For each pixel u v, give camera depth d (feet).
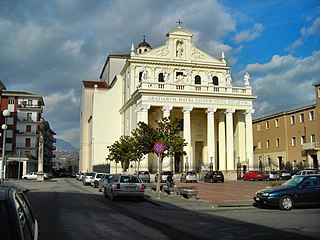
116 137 201.77
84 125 235.61
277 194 52.60
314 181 54.19
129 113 181.16
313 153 172.14
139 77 179.52
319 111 169.37
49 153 365.61
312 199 53.06
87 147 233.96
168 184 87.15
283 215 46.98
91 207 58.03
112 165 171.01
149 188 95.66
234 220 42.68
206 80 184.96
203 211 53.31
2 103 254.68
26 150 254.06
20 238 11.09
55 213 49.32
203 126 183.52
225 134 174.91
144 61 179.32
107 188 75.97
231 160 163.53
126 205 62.95
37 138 256.73
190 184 127.85
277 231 34.73
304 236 32.07
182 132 172.45
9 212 11.93
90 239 30.50
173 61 181.47
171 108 159.22
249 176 155.22
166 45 183.52
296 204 52.75
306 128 178.09
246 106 169.17
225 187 108.88
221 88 167.94
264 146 212.23
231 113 166.40
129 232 34.14
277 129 200.44
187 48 185.16
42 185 135.33
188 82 168.25
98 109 201.46
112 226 37.83
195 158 184.34
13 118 254.27
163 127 85.71
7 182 154.30
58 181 180.04
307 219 42.96
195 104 162.50
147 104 156.66
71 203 64.44
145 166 151.84
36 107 259.39
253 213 49.67
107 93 203.62
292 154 187.93
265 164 208.64
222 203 61.57
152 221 42.11
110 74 229.45
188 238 31.32
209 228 36.76
